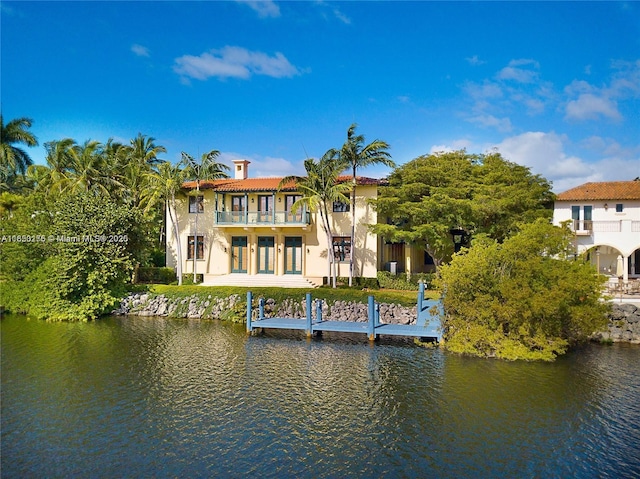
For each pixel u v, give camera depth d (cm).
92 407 1495
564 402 1528
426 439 1269
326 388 1675
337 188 3253
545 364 1966
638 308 2394
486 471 1107
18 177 5344
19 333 2617
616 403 1519
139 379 1773
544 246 2166
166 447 1223
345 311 2777
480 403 1523
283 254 3800
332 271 3384
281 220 3697
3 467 1123
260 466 1129
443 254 3328
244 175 4338
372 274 3559
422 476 1084
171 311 3158
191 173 3659
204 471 1106
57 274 3092
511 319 2062
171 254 4069
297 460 1157
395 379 1770
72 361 2020
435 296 2952
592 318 2062
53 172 4388
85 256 3119
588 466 1131
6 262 3412
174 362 2009
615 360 2023
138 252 3488
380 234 3319
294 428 1339
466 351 2120
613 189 3769
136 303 3241
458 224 3169
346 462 1148
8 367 1928
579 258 2269
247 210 3847
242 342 2380
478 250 2244
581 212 3700
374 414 1438
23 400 1552
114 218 3284
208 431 1320
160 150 5094
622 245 3506
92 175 4134
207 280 3884
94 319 3048
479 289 2178
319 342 2372
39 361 2019
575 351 2191
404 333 2312
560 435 1291
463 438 1275
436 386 1688
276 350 2216
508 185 3466
